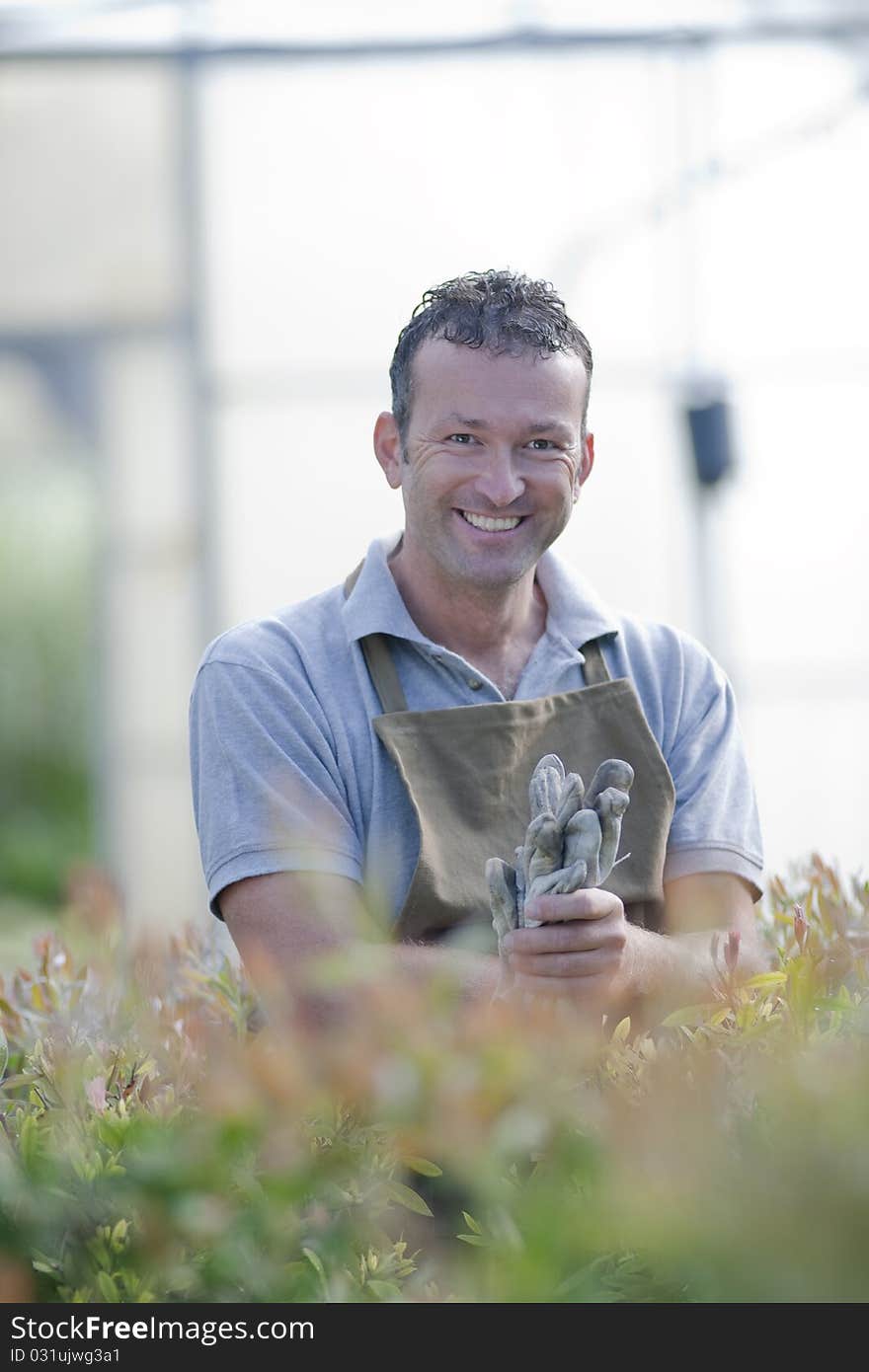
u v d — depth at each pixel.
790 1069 2.80
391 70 17.06
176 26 14.56
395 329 17.14
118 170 18.30
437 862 5.52
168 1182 3.13
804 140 16.14
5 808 26.00
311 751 5.75
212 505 17.06
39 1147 3.36
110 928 5.89
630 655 6.30
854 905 5.67
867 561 16.80
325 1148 3.29
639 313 16.81
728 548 16.81
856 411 16.78
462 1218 3.72
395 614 5.93
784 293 16.73
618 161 16.89
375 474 17.09
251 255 17.17
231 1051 3.65
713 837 6.07
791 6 15.20
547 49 14.84
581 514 16.80
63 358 18.73
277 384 17.12
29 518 27.47
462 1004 4.82
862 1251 2.31
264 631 6.04
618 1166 2.81
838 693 16.84
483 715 5.71
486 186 17.00
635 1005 5.17
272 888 5.51
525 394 5.73
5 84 18.02
